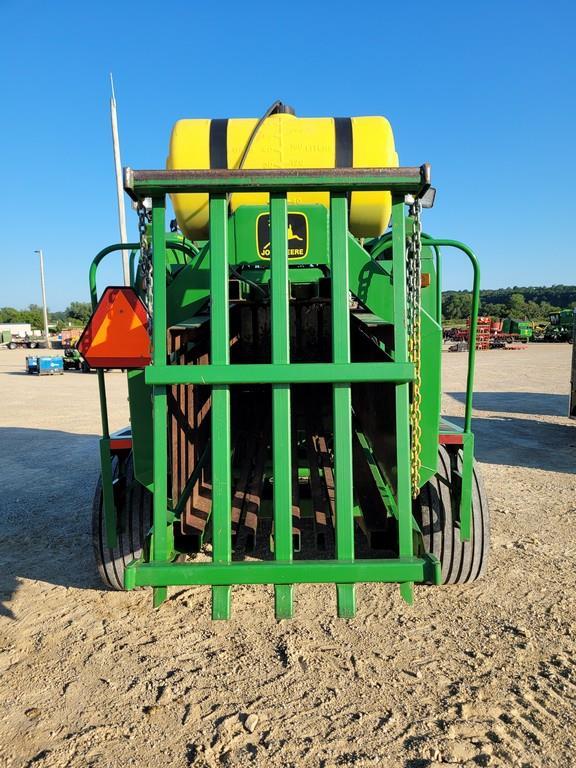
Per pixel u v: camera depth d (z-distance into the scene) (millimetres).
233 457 4082
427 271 3643
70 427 10570
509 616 3416
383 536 2986
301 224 2969
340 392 2449
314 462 3896
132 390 2840
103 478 3119
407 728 2473
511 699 2656
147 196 2445
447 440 3258
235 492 3516
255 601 3680
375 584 3875
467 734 2430
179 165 2984
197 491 3479
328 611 3539
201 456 3680
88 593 3834
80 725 2541
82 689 2801
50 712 2631
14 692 2787
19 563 4359
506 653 3033
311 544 4422
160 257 2457
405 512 2484
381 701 2660
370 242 3900
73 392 16797
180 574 2375
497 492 5973
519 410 12070
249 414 4617
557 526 4930
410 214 2889
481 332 42781
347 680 2828
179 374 2434
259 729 2488
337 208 2424
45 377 23000
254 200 3123
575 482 6371
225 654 3086
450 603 3584
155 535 2492
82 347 2521
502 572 4004
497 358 29719
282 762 2295
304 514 3639
